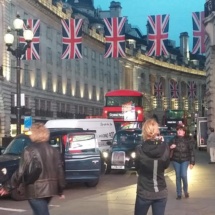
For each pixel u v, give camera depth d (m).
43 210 6.04
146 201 5.88
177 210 9.70
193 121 58.47
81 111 73.00
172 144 11.33
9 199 13.03
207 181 15.03
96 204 10.80
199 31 28.72
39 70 59.88
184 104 106.25
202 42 28.72
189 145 11.34
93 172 15.61
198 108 108.81
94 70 78.12
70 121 21.52
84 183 16.50
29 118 24.05
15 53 21.03
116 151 20.02
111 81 84.12
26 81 56.25
